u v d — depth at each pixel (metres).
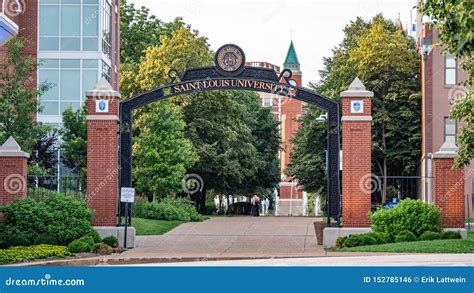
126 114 31.66
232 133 59.72
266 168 72.38
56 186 42.38
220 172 59.38
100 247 29.14
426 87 52.94
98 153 31.16
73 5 49.50
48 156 41.88
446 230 30.84
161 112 47.03
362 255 26.22
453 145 31.38
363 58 55.41
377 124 56.75
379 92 56.38
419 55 55.69
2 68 39.25
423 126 52.72
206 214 63.81
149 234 36.53
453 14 18.11
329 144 31.39
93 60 49.50
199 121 58.72
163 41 54.97
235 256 27.59
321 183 58.72
